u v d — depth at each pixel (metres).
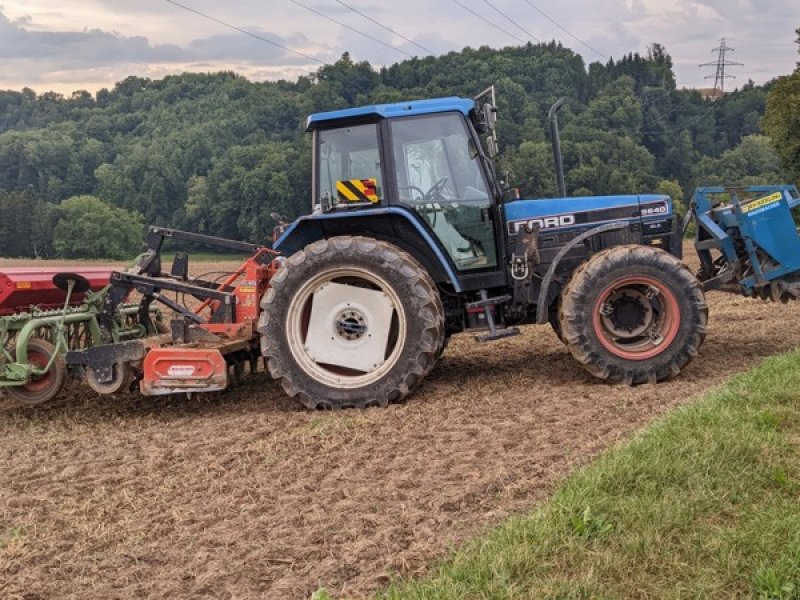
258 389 8.23
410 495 4.73
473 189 7.61
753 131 138.75
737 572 3.42
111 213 94.62
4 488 5.37
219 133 122.94
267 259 7.89
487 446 5.62
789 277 7.90
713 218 8.35
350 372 7.22
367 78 124.31
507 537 3.77
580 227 7.90
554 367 8.41
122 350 7.21
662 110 132.50
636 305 7.41
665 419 5.43
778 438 4.81
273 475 5.30
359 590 3.62
